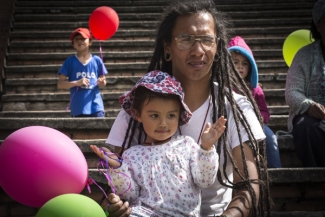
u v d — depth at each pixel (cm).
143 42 873
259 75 754
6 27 890
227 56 286
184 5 276
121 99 279
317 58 435
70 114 650
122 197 257
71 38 616
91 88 609
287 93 434
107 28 609
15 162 238
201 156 248
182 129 281
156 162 259
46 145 240
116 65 799
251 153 271
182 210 253
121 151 280
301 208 393
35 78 777
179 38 272
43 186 239
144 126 266
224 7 995
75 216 220
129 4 1015
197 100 283
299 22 941
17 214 384
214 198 276
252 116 279
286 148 447
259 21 943
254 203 259
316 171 388
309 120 413
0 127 478
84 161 252
